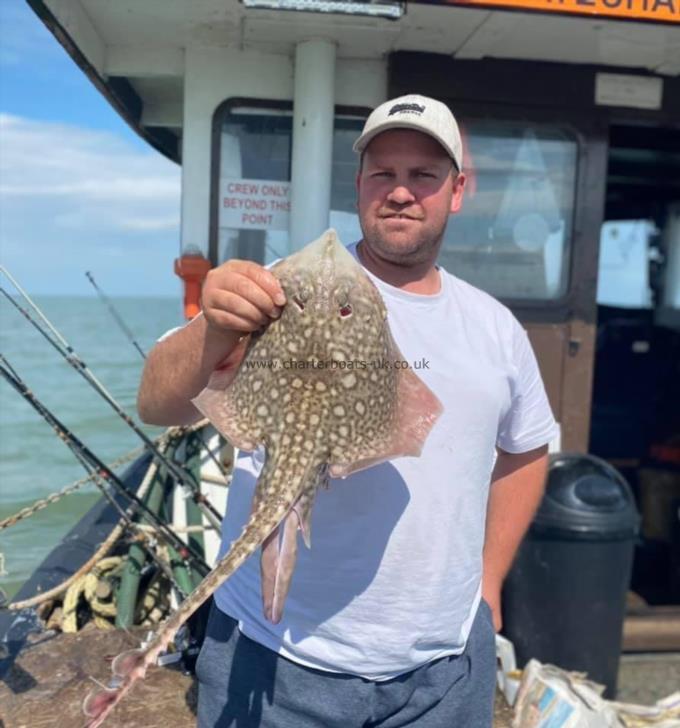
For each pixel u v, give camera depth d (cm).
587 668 218
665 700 199
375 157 114
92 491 473
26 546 362
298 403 92
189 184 238
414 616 112
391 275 118
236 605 116
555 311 248
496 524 140
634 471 367
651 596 295
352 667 111
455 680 119
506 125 242
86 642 187
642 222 469
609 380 425
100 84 246
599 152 245
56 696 164
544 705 179
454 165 115
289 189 240
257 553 113
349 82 239
